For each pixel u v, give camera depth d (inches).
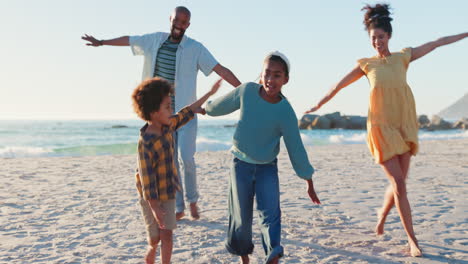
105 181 346.0
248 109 124.0
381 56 160.9
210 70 195.9
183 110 131.0
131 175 386.9
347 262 143.6
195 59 195.3
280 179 349.7
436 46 161.6
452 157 546.0
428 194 270.8
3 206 238.8
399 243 165.3
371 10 159.3
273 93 121.5
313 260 145.9
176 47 194.5
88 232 184.2
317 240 170.1
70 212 224.4
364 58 162.4
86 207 237.8
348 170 413.4
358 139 1245.7
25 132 2025.1
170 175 124.0
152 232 130.6
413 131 154.4
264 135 122.3
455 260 144.6
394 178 151.6
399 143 151.2
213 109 132.3
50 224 198.1
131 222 202.8
